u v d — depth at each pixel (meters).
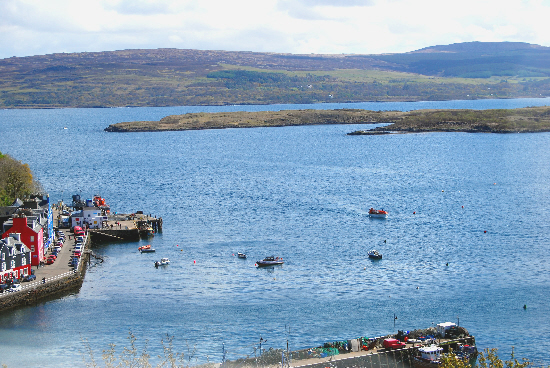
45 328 145.12
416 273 181.38
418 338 129.25
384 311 152.00
